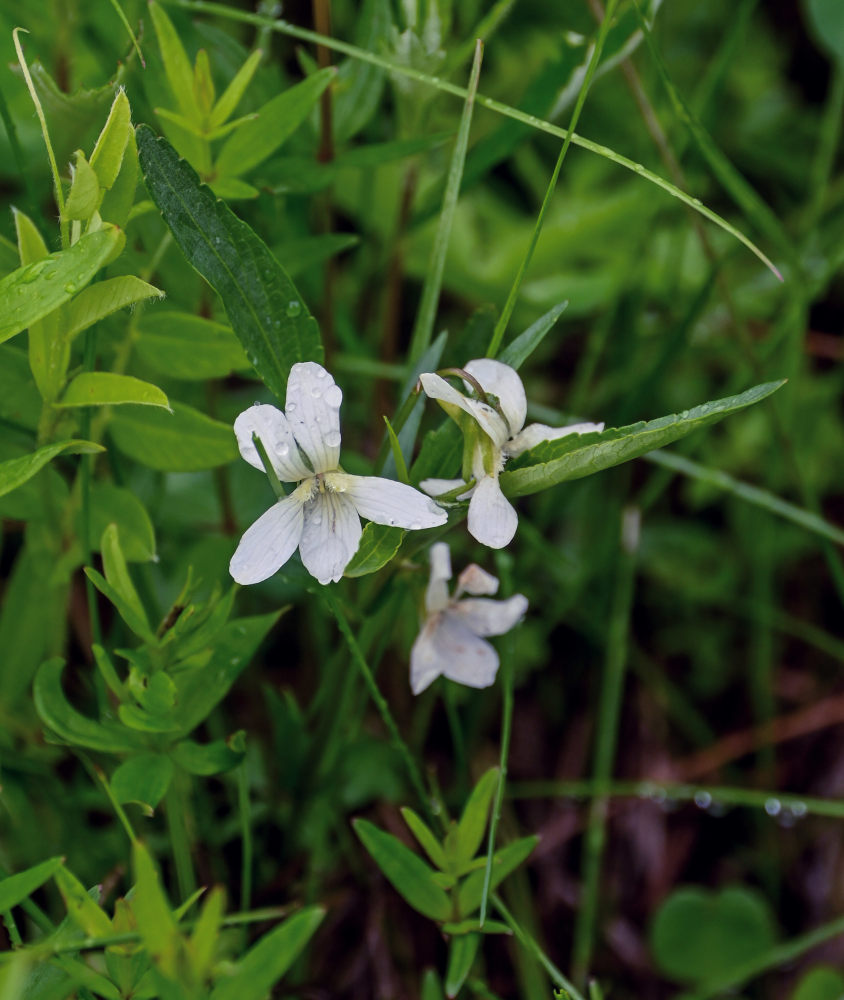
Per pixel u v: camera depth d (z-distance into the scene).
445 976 0.30
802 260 0.34
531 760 0.33
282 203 0.30
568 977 0.31
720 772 0.34
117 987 0.23
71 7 0.29
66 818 0.28
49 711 0.24
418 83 0.28
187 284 0.27
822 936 0.29
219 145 0.28
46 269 0.23
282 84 0.29
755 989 0.31
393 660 0.31
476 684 0.26
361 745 0.30
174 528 0.30
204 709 0.25
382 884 0.30
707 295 0.30
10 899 0.22
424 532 0.24
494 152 0.29
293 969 0.28
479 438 0.24
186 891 0.25
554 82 0.28
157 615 0.28
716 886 0.33
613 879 0.32
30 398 0.26
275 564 0.23
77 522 0.27
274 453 0.24
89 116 0.26
